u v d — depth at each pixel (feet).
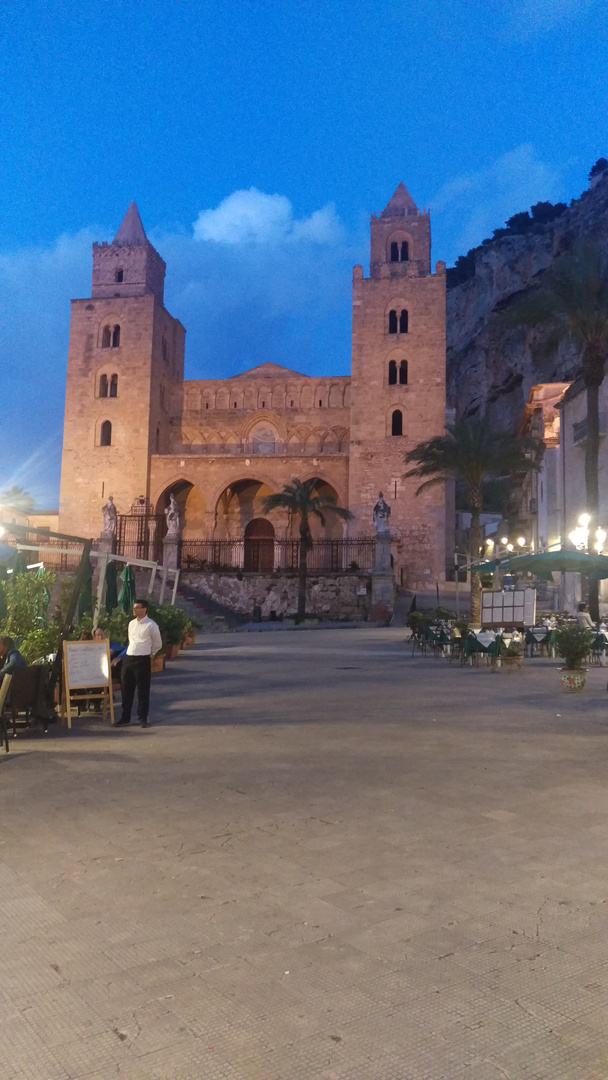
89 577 62.13
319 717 39.96
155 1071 10.10
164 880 16.74
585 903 15.38
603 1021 11.16
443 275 210.38
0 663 35.50
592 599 89.25
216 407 231.71
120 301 219.41
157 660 65.26
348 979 12.35
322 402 226.38
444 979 12.34
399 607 167.63
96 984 12.28
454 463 126.41
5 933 14.16
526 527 221.25
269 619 161.48
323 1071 10.05
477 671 64.59
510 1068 10.09
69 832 20.31
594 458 91.61
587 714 40.65
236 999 11.78
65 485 214.28
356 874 17.03
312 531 211.82
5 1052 10.55
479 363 376.27
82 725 38.37
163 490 213.87
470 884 16.40
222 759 29.66
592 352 92.53
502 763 28.71
